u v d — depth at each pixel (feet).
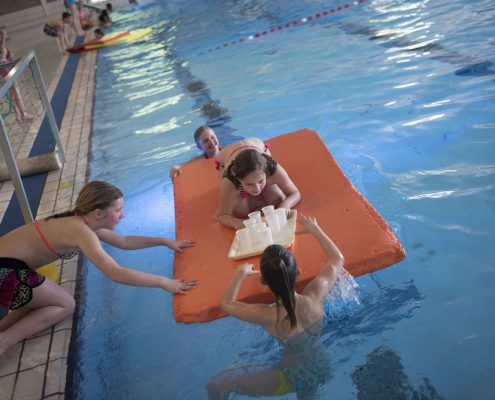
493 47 20.86
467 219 11.42
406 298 9.62
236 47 33.01
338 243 10.19
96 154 20.99
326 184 12.22
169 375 9.12
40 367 9.97
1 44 27.35
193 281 10.23
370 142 15.93
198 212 12.69
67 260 13.58
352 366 8.36
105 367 9.72
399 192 12.98
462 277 9.84
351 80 21.57
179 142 20.01
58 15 68.33
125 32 47.67
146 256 13.03
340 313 9.43
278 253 8.36
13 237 10.50
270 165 11.23
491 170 12.85
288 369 8.53
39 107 29.66
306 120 18.75
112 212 10.48
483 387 7.52
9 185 19.84
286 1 44.09
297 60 26.48
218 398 8.32
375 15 31.09
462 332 8.59
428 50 22.54
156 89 28.40
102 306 11.56
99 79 34.12
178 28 45.50
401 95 18.78
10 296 10.36
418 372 8.03
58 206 16.79
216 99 23.90
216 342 9.59
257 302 9.45
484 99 16.63
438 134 15.29
